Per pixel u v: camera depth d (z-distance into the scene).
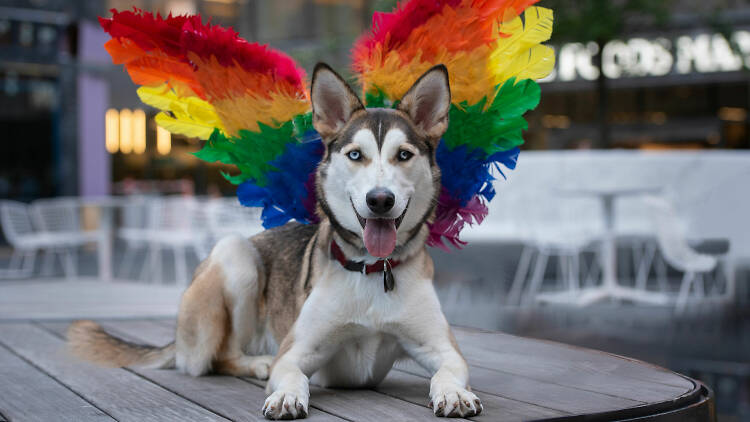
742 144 16.92
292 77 2.71
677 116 16.97
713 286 9.56
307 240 2.70
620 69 12.54
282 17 16.09
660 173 9.87
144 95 2.75
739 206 9.45
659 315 7.52
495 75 2.58
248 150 2.60
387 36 2.65
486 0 2.57
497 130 2.55
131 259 13.62
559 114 17.19
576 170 9.96
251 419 2.09
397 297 2.28
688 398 2.29
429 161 2.30
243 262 2.73
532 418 2.01
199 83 2.60
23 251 12.52
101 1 14.88
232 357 2.75
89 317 4.52
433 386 2.13
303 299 2.41
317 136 2.58
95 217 11.23
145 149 18.12
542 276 10.49
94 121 15.42
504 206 9.93
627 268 10.67
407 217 2.25
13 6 14.05
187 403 2.31
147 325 4.19
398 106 2.32
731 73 13.64
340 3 16.11
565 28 10.76
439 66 2.28
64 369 2.89
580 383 2.55
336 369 2.44
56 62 14.12
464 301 8.46
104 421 2.09
